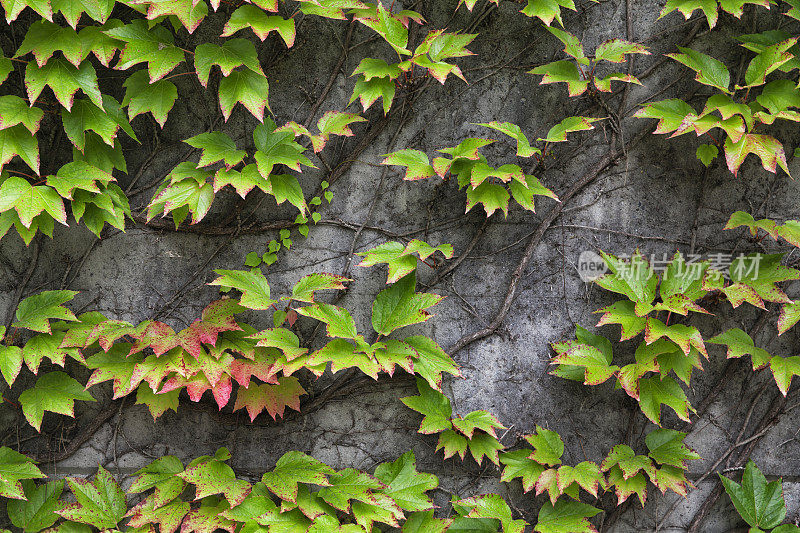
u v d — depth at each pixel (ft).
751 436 8.21
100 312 7.84
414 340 7.75
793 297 8.07
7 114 6.60
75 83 6.66
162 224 7.74
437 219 7.93
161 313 7.88
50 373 7.54
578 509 7.91
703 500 8.29
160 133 7.61
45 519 7.59
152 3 6.38
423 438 8.20
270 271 7.91
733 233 7.93
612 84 7.73
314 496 7.58
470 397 8.13
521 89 7.72
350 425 8.17
